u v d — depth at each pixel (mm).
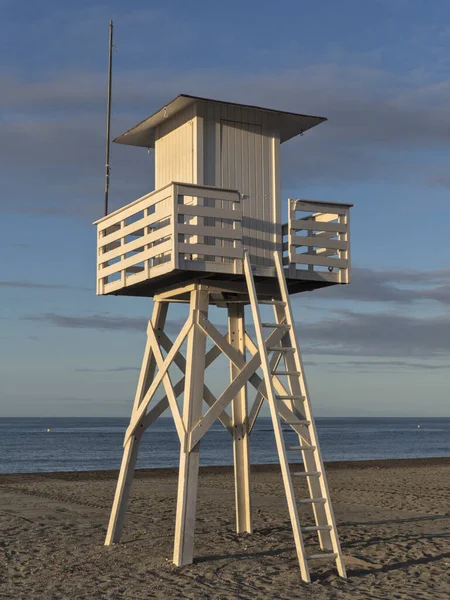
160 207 11219
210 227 10055
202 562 10180
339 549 9422
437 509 16016
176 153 11492
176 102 10859
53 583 9188
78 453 62594
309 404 9938
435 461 35406
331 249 11289
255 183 11242
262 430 106938
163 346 11750
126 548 11281
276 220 11328
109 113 12406
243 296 11672
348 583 9094
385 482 22516
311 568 9828
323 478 9586
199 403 10242
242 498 12430
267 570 9703
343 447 72562
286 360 10656
